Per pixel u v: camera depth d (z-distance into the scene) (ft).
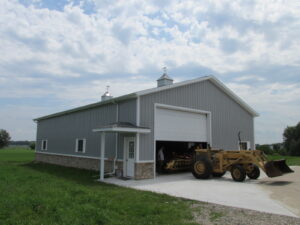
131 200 24.13
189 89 48.60
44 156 74.23
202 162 39.65
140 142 39.14
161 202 23.71
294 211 20.94
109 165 45.01
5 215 18.54
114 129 35.29
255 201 24.48
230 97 58.80
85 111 55.06
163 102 43.39
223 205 22.90
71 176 41.91
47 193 25.80
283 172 37.42
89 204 21.74
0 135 255.09
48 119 74.08
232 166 38.27
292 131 167.02
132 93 39.40
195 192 28.89
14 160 83.97
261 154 38.17
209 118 52.31
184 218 18.85
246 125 62.80
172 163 47.06
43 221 17.33
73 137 59.16
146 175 39.32
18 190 27.35
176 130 45.78
